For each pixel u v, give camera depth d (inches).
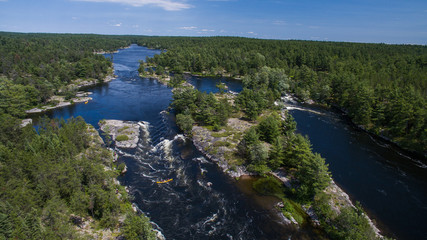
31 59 7588.6
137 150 3235.7
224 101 4635.8
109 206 1966.0
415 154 3319.4
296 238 1911.9
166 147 3344.0
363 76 5890.8
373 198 2426.2
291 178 2650.1
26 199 1675.7
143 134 3703.3
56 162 2267.5
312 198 2322.8
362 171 2908.5
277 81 6358.3
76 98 5487.2
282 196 2409.0
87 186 2108.8
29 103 4854.8
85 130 3292.3
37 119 4416.8
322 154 3292.3
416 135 3432.6
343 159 3174.2
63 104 5118.1
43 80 5679.1
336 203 2244.1
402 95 4018.2
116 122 4087.1
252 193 2460.6
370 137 3860.7
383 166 3026.6
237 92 6353.3
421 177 2812.5
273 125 3440.0
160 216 2126.0
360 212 2060.8
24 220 1497.3
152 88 6599.4
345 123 4431.6
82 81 6845.5
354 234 1775.3
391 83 5123.0
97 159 2628.0
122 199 2209.6
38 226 1473.9
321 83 5880.9
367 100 4239.7
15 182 1813.5
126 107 4960.6
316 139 3747.5
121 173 2714.1
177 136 3681.1
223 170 2839.6
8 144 2640.3
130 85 6904.5
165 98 5625.0
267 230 1994.3
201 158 3097.9
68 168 2041.1
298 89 6013.8
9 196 1654.8
